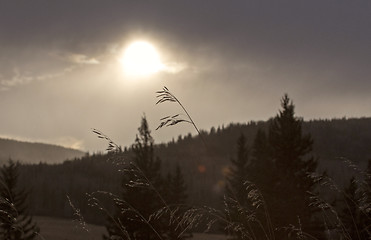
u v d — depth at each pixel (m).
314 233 14.81
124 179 10.30
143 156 28.36
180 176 40.66
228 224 3.86
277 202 18.52
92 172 199.88
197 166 158.00
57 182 186.25
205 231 3.77
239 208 4.10
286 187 19.83
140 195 23.33
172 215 3.76
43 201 140.88
